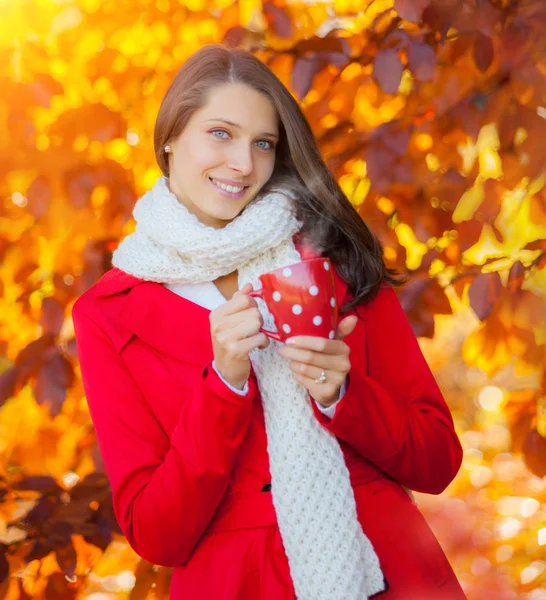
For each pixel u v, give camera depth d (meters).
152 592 3.23
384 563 1.90
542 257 3.05
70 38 3.00
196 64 2.00
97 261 3.06
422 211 3.06
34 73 2.92
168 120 2.03
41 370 2.96
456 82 3.00
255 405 1.96
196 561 1.91
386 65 2.84
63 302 3.03
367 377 1.90
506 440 5.04
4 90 2.91
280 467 1.88
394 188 3.05
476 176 3.06
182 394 1.95
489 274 3.04
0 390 2.93
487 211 3.06
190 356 1.97
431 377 2.08
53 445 3.21
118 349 1.99
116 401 1.98
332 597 1.81
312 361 1.70
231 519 1.90
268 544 1.88
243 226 2.02
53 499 3.10
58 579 3.13
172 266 2.01
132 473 1.91
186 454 1.80
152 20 3.07
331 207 2.08
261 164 2.03
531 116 2.96
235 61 1.99
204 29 3.11
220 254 2.00
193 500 1.81
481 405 5.20
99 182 2.99
